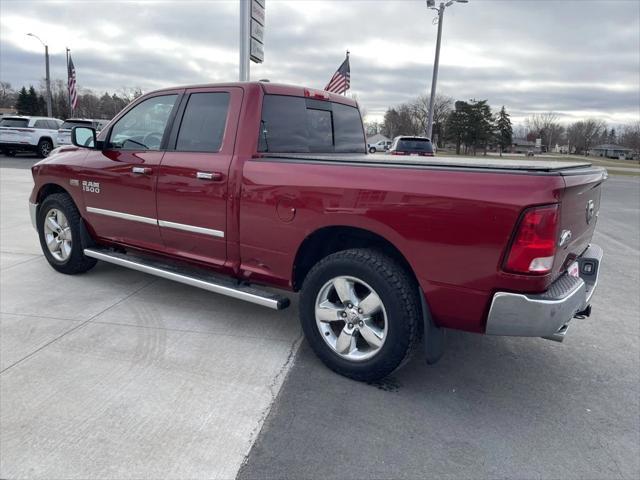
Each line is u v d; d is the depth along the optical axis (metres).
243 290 3.74
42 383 3.12
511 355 3.82
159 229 4.24
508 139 68.62
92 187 4.71
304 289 3.41
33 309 4.29
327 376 3.36
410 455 2.60
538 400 3.18
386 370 3.15
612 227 9.98
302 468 2.46
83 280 5.11
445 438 2.75
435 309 2.96
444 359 3.72
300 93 4.14
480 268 2.73
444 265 2.84
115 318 4.16
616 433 2.85
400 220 2.94
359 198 3.07
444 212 2.79
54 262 5.27
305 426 2.80
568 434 2.83
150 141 4.30
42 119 21.62
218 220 3.80
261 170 3.52
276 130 3.90
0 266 5.52
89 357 3.47
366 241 3.45
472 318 2.86
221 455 2.53
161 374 3.28
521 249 2.60
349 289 3.25
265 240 3.58
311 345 3.47
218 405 2.96
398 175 2.96
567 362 3.72
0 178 13.58
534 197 2.56
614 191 19.06
